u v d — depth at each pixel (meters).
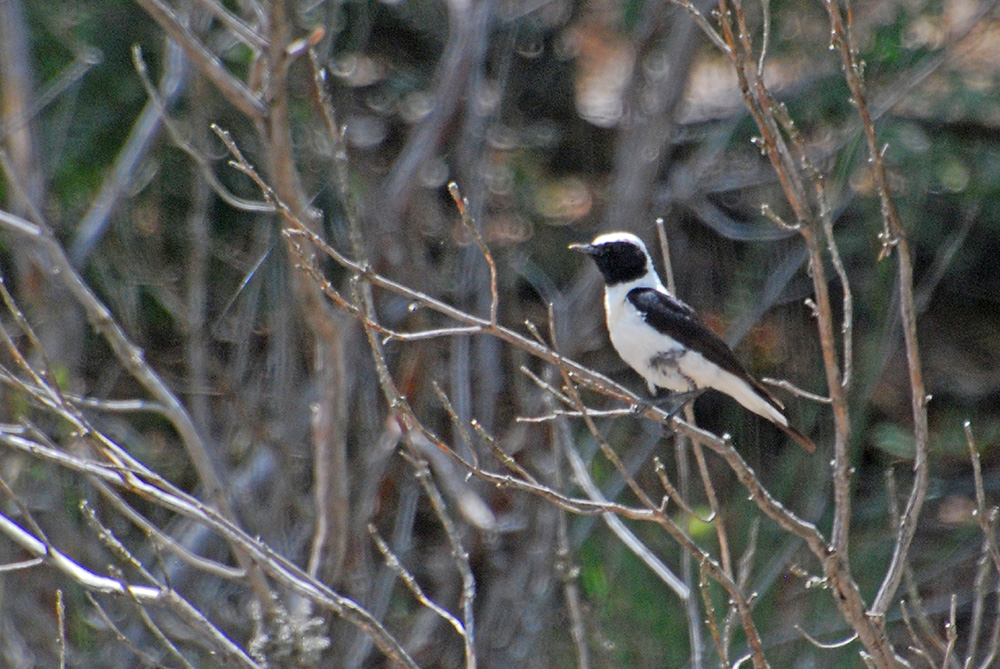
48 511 11.69
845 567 7.20
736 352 15.34
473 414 13.15
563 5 16.86
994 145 16.38
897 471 15.66
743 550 13.43
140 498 13.19
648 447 13.85
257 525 11.39
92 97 14.16
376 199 13.28
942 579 14.56
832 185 15.69
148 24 14.29
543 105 17.17
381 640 7.59
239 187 13.88
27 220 11.55
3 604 10.77
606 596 12.38
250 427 11.48
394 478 13.31
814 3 15.78
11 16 11.95
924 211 16.77
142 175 13.67
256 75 9.79
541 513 12.39
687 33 14.84
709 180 15.78
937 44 16.23
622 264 10.23
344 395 10.40
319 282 7.00
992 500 15.48
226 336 13.08
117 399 13.79
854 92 6.93
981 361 16.98
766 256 15.31
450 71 13.70
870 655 7.65
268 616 9.84
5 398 11.65
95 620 11.73
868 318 15.36
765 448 14.77
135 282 12.37
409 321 12.99
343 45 15.89
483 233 13.34
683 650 12.12
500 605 12.40
